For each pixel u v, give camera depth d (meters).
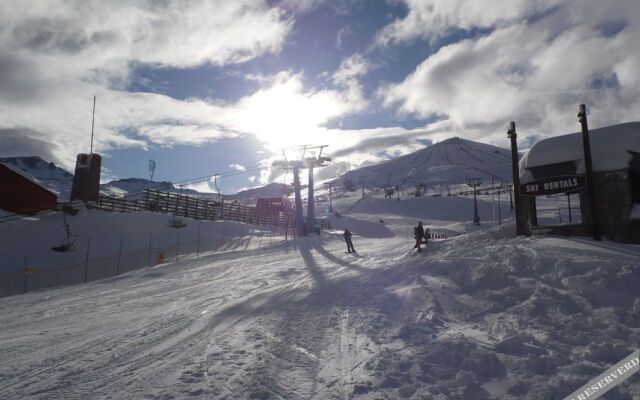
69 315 11.25
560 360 5.31
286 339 7.27
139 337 8.07
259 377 5.48
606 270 8.23
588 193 13.38
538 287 8.02
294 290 12.05
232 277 17.34
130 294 14.62
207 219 46.81
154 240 34.53
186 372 5.79
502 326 6.61
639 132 13.67
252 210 55.84
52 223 33.16
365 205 107.56
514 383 4.82
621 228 12.88
